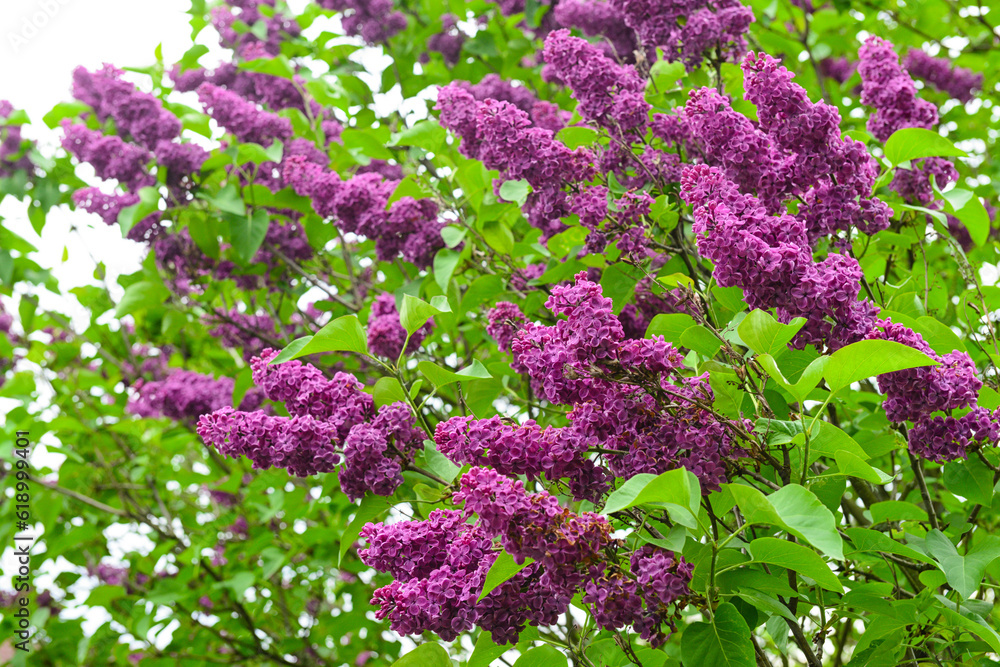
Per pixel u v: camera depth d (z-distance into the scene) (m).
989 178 5.59
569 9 4.22
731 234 2.09
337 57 6.30
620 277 3.15
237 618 5.92
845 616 2.78
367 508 2.75
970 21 6.00
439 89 3.41
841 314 2.14
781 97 2.43
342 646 5.78
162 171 4.67
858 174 2.49
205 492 6.98
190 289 5.17
